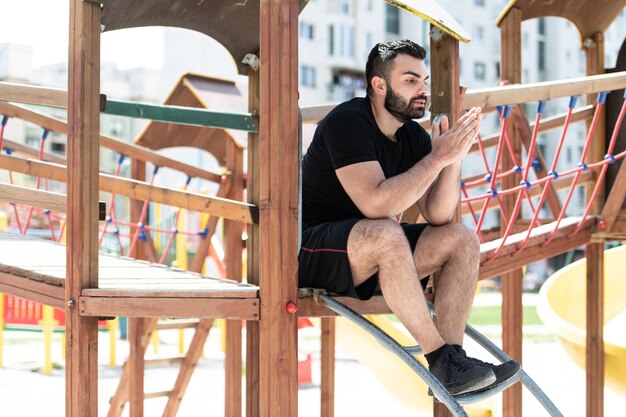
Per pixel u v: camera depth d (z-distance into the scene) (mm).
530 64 36469
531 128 5668
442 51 3686
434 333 3059
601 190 5418
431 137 3354
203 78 8328
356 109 3301
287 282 2967
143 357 6277
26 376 10250
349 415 8445
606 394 9227
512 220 4434
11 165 4852
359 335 7758
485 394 3107
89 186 3262
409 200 3129
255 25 4078
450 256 3342
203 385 9906
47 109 20844
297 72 3008
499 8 36188
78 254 3246
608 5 5602
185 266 10891
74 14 3260
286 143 2980
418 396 7637
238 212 4418
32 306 12688
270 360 2955
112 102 4258
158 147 8477
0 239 5512
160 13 3623
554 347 13102
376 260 3102
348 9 34719
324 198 3439
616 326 7355
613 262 7645
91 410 3244
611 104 5527
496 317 17984
